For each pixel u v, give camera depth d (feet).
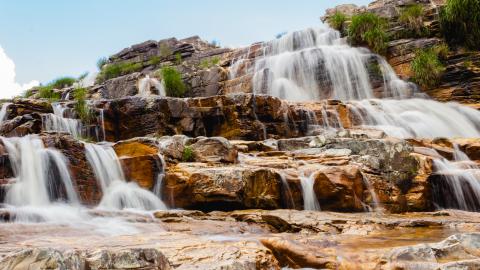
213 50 99.19
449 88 70.23
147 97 55.06
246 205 34.81
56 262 12.67
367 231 27.91
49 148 34.01
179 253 18.15
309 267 19.80
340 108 60.23
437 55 73.00
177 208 35.65
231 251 18.57
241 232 28.19
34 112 52.26
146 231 26.23
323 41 83.25
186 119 55.36
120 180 37.24
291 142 45.98
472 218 33.30
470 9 73.77
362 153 41.11
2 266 12.64
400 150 40.09
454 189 39.93
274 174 35.94
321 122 58.49
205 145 41.14
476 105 66.03
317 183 35.83
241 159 42.34
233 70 83.76
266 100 55.83
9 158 31.96
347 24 84.38
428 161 41.78
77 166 34.94
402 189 39.11
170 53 102.42
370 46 78.07
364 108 61.98
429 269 17.17
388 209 36.96
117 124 55.36
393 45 76.48
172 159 39.47
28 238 22.13
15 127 46.80
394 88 73.10
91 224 26.66
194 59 99.35
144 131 53.98
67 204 33.42
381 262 18.81
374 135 49.32
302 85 77.05
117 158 37.81
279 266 19.52
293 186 36.11
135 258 14.58
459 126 63.57
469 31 74.33
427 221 29.32
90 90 86.63
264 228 30.01
